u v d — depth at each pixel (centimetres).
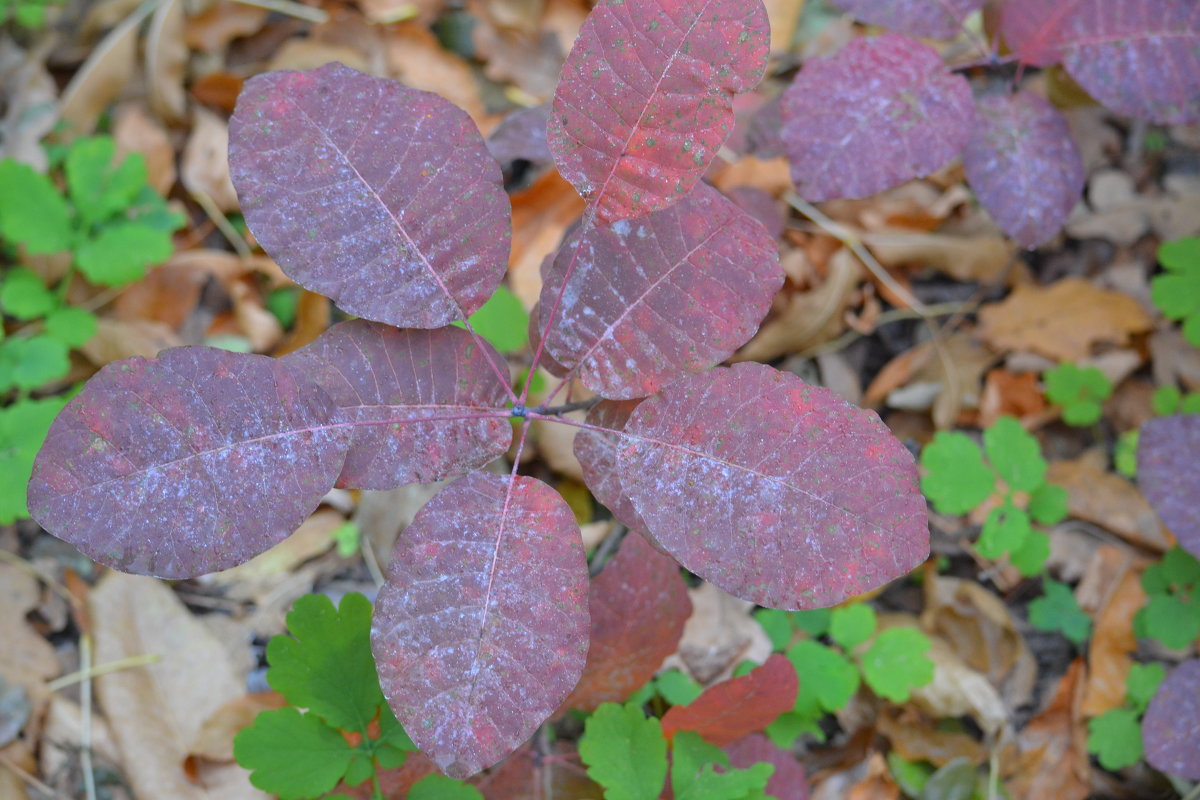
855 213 76
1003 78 55
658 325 41
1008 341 73
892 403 73
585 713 55
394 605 38
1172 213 77
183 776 56
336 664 46
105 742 57
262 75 40
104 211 69
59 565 63
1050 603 64
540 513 39
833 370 74
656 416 40
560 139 39
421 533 39
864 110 51
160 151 76
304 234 39
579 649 38
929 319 76
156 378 38
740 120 61
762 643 59
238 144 39
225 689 59
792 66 81
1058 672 64
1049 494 63
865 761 59
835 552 38
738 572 38
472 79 80
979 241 76
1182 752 53
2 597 61
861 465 38
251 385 39
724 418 39
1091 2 52
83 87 76
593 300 41
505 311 59
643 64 39
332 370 40
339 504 66
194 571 38
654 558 49
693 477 39
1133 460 68
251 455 38
